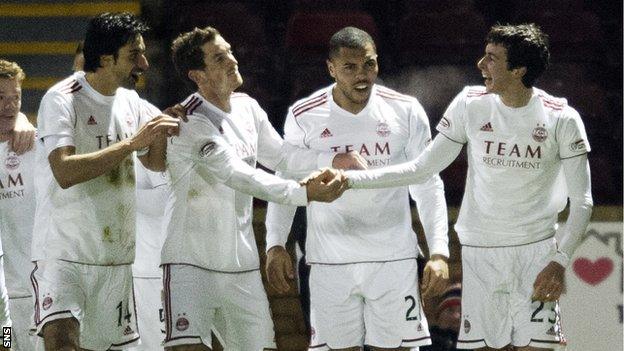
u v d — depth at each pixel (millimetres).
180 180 20234
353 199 21062
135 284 23719
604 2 35781
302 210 26672
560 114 20156
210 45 20312
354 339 21516
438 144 20578
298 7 35875
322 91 21641
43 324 19500
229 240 20219
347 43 20672
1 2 35375
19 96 23234
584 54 35000
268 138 21375
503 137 20219
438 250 21000
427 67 34688
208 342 20234
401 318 21125
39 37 35219
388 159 21234
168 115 19688
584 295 26625
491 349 20922
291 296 28344
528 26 20297
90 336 20344
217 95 20469
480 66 20297
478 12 35438
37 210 20000
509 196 20406
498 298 20812
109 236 19984
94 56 19672
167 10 35719
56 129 19297
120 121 20094
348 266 21203
